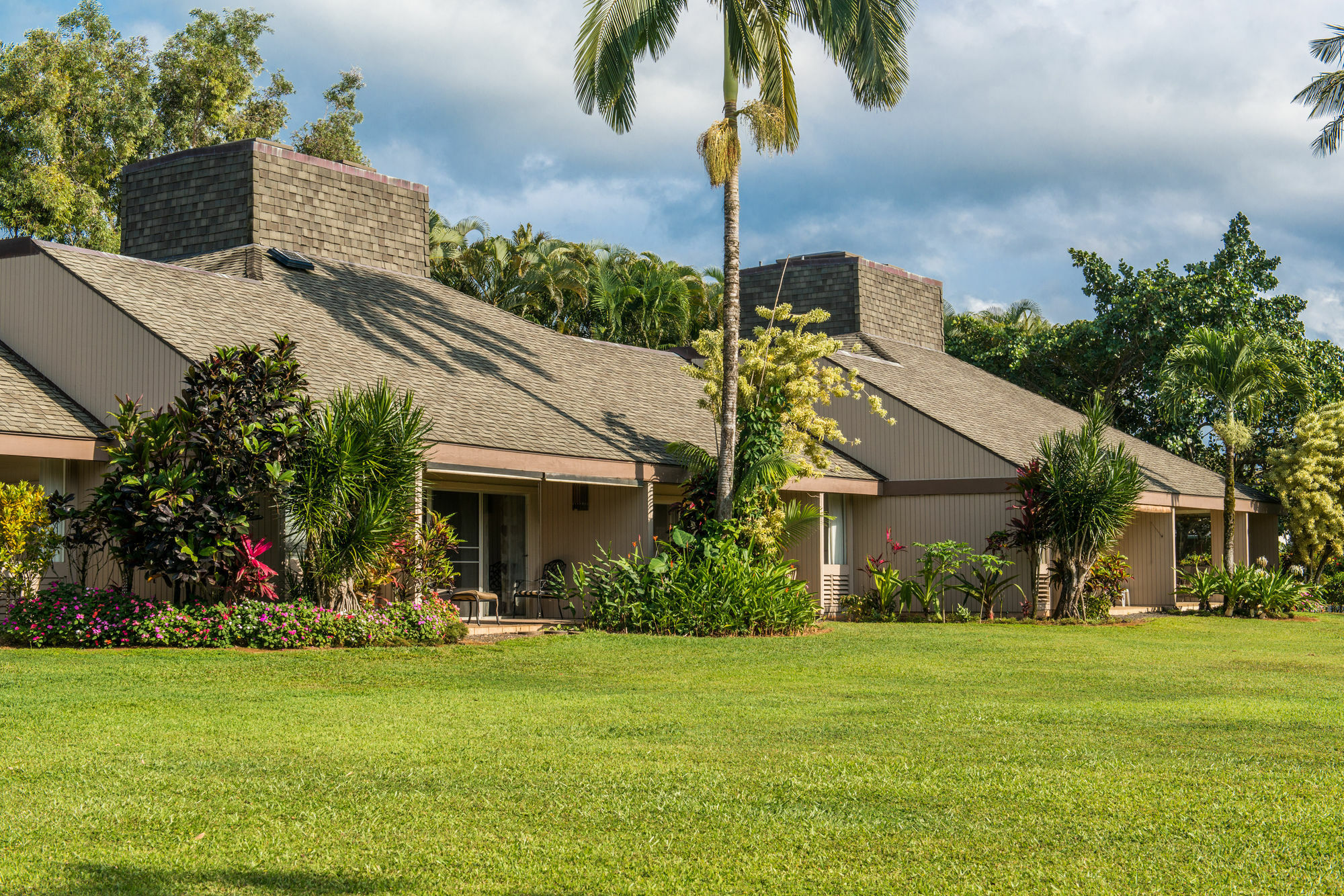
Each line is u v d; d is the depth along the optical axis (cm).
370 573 1608
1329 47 2938
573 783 718
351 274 2486
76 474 1730
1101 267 4247
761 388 2211
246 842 583
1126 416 4275
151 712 980
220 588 1559
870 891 521
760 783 722
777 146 1998
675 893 518
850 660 1523
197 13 4659
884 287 3597
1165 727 955
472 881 532
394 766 766
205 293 1967
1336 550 3325
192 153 2506
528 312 4544
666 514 2366
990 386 3409
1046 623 2294
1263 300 4094
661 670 1389
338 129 4734
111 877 526
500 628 1908
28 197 3756
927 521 2548
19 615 1479
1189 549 3859
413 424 1606
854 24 1964
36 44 4072
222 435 1506
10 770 738
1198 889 525
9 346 1867
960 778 739
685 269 5053
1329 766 786
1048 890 523
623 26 1955
